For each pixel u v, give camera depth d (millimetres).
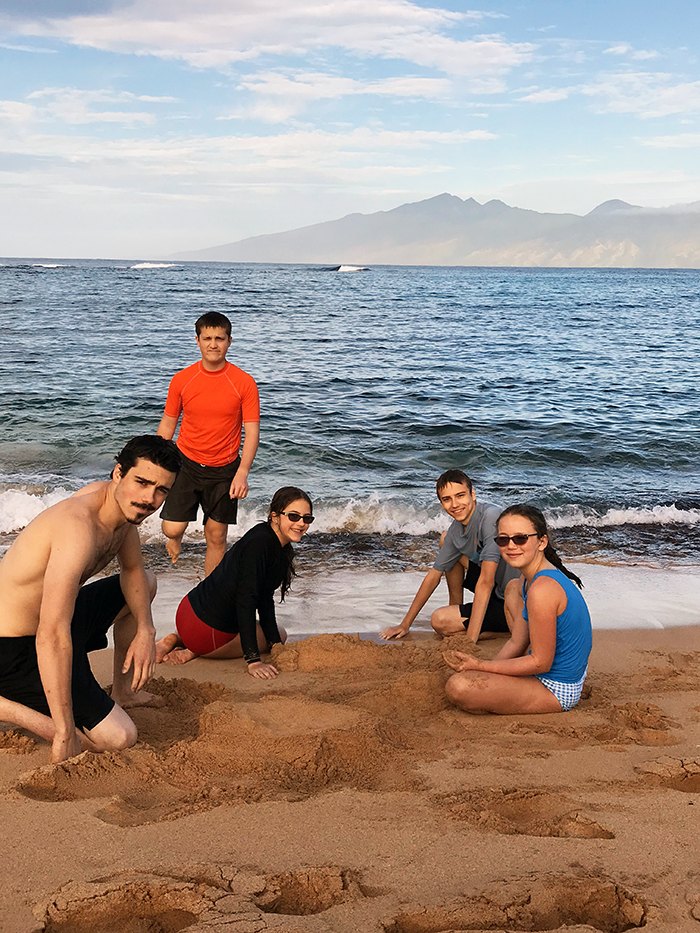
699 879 2404
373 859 2514
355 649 4641
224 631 4719
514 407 15273
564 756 3391
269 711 3611
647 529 8352
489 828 2727
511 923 2201
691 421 14055
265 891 2311
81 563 3182
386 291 68938
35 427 12211
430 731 3711
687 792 3031
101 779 3064
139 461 3195
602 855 2541
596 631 5363
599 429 13266
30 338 23594
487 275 166625
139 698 4023
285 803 2891
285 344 24969
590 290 84062
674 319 41250
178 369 18312
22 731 3602
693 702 4082
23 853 2523
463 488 5094
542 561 4152
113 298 45625
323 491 9336
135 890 2291
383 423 13430
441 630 5375
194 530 7820
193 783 3092
